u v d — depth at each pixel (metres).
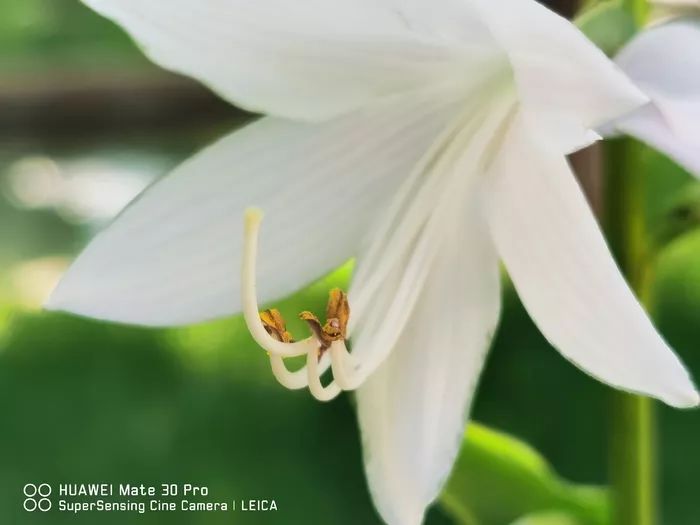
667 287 0.50
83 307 0.25
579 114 0.22
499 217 0.24
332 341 0.24
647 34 0.24
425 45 0.24
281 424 0.51
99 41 0.69
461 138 0.25
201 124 0.64
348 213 0.26
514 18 0.22
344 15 0.23
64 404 0.53
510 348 0.50
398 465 0.25
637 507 0.27
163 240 0.25
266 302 0.26
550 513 0.28
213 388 0.52
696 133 0.22
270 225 0.25
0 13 0.70
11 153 0.67
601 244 0.23
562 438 0.49
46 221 0.74
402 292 0.25
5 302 0.65
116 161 0.68
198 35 0.24
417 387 0.26
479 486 0.28
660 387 0.23
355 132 0.25
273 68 0.24
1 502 0.49
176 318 0.25
